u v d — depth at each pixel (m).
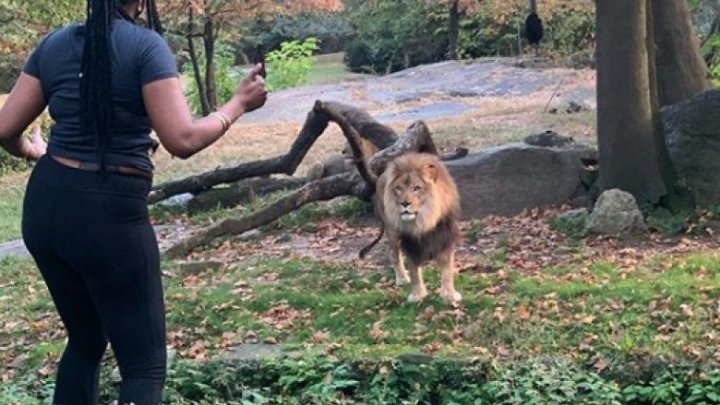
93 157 3.47
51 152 3.54
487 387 5.64
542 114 18.38
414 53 33.66
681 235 8.52
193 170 15.30
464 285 7.51
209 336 7.18
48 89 3.58
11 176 17.25
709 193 9.06
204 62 23.98
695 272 7.35
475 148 14.16
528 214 9.79
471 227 9.34
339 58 39.94
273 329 7.12
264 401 5.61
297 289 7.84
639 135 9.04
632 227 8.60
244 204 11.59
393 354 6.21
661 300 6.72
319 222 10.23
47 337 7.48
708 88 9.91
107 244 3.49
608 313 6.64
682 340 6.07
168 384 5.97
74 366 3.89
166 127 3.48
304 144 11.02
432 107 21.33
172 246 9.47
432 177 7.04
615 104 9.07
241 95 3.67
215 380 6.10
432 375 5.91
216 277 8.55
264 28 33.62
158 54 3.51
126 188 3.50
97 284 3.56
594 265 7.74
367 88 24.62
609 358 5.86
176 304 7.70
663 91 10.33
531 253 8.34
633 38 8.99
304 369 6.11
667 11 10.29
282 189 11.75
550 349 6.24
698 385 5.46
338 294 7.65
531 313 6.79
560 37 27.06
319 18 37.16
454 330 6.72
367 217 10.20
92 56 3.43
